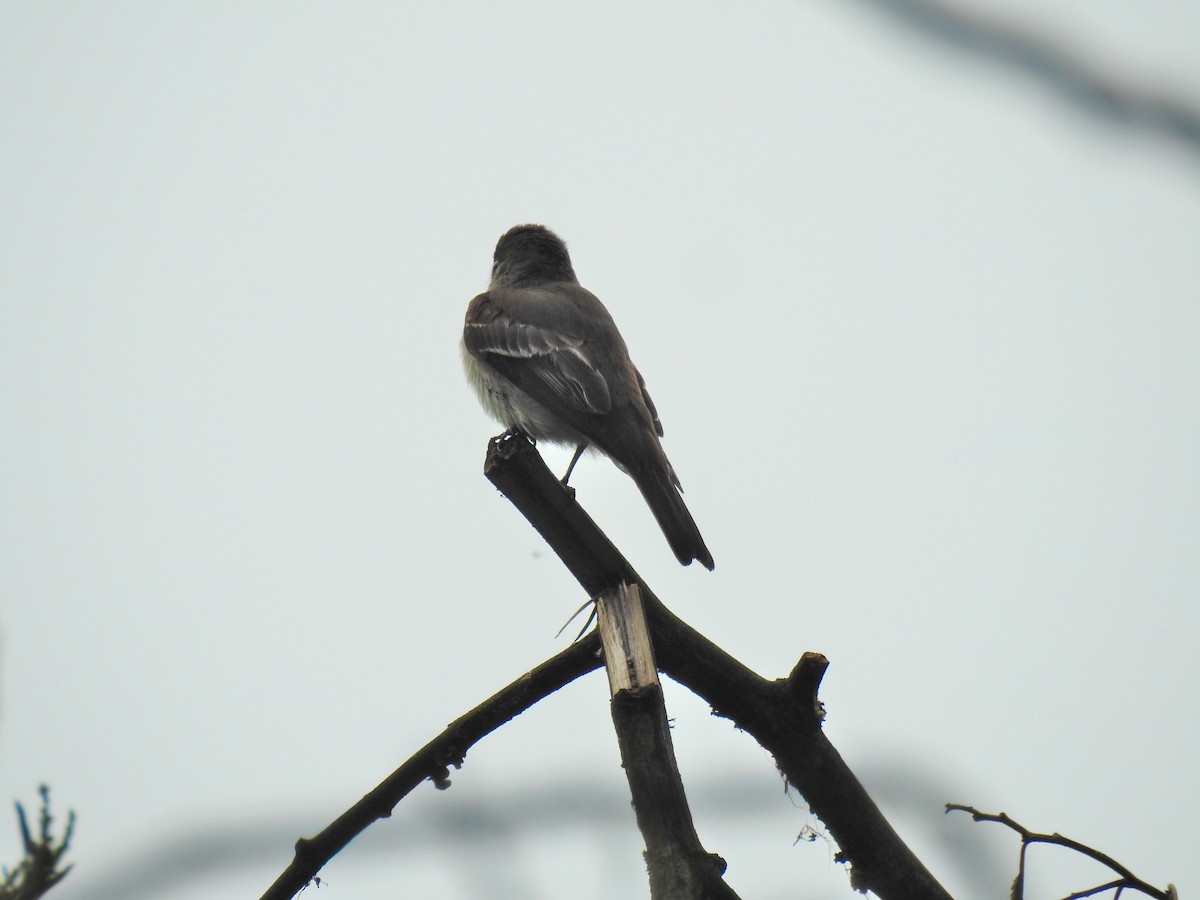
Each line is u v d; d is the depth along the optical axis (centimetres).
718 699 580
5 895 479
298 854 563
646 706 492
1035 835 550
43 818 494
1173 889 533
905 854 588
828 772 577
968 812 562
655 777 479
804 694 576
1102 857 545
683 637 579
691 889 453
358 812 566
